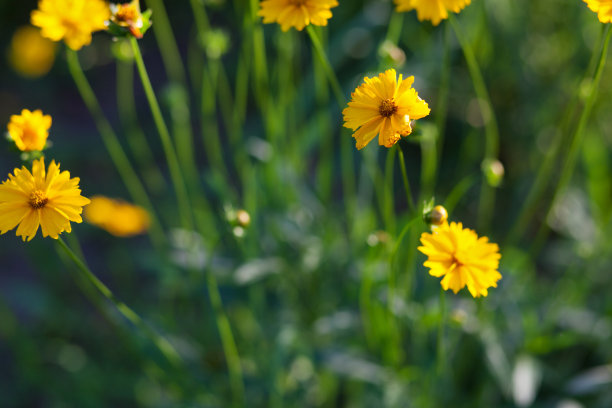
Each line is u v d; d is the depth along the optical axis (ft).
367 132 2.63
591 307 3.98
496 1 4.84
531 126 5.01
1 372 4.59
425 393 3.41
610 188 4.37
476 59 3.84
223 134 6.05
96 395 4.17
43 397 4.47
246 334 3.89
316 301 3.81
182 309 4.33
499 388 3.69
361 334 3.67
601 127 4.88
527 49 5.04
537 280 4.54
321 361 3.50
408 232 3.59
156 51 6.81
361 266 3.59
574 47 4.91
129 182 4.78
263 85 3.59
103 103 6.47
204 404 3.56
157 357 3.56
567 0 4.93
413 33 4.90
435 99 5.08
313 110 5.08
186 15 6.74
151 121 6.16
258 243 3.82
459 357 3.68
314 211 3.93
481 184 4.99
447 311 3.45
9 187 2.66
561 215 4.58
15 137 2.80
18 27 6.83
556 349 3.86
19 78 6.54
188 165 4.80
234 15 6.29
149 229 3.99
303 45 5.37
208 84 3.66
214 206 5.10
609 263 4.15
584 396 3.67
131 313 3.06
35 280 5.08
